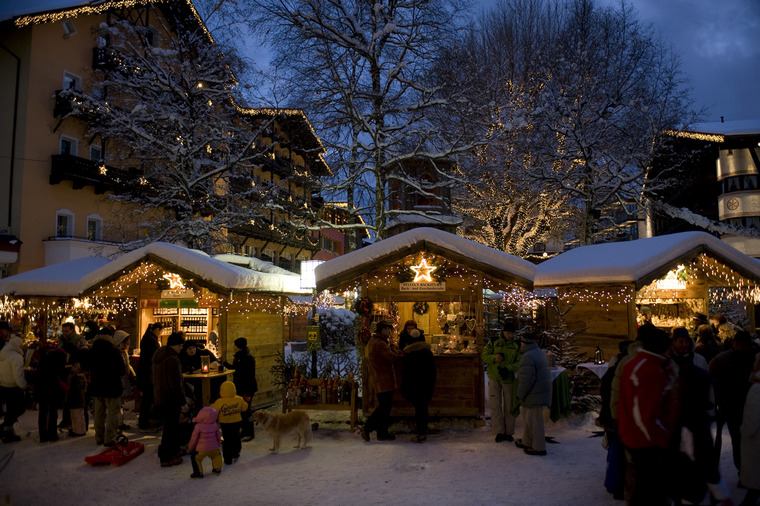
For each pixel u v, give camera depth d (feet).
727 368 22.20
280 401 42.96
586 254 41.91
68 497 21.89
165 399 26.40
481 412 33.30
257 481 23.48
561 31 88.79
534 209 81.15
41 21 79.51
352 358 36.60
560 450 27.58
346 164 60.59
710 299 53.72
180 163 71.00
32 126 80.89
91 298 45.88
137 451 28.02
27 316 51.06
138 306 41.19
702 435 15.35
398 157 59.82
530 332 27.37
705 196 100.68
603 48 84.12
